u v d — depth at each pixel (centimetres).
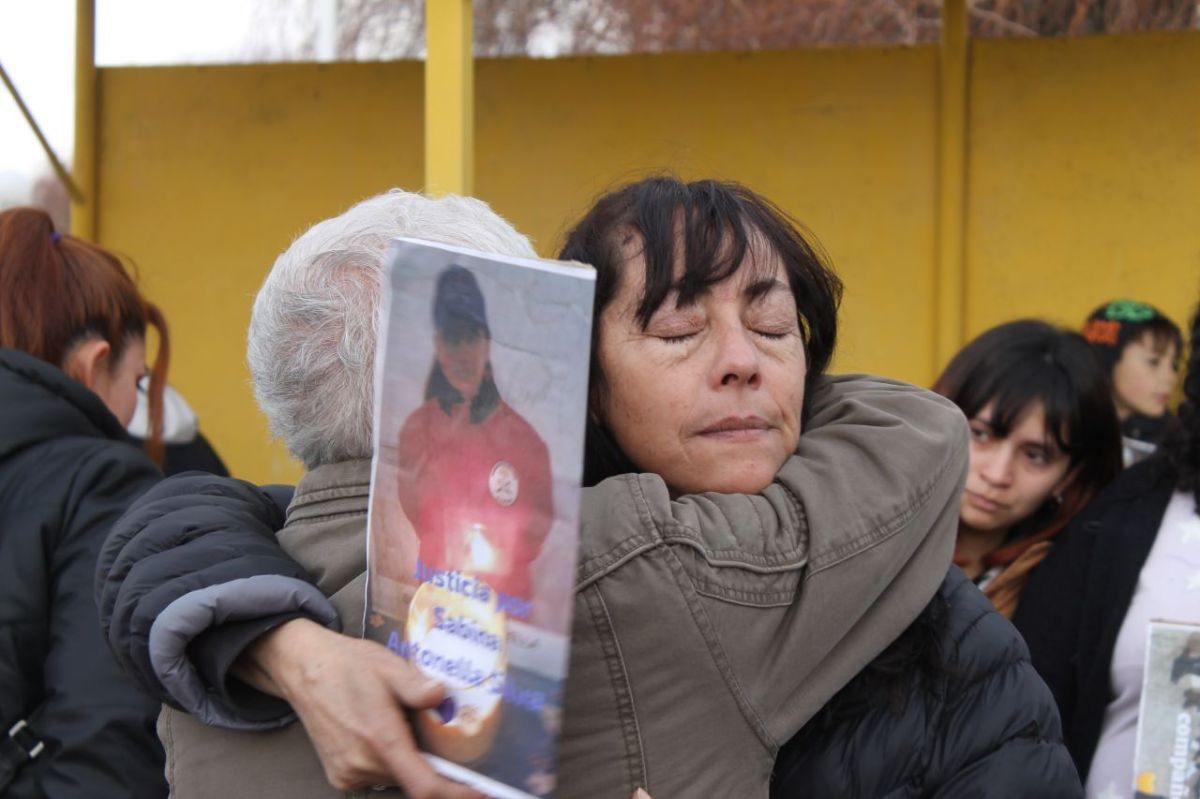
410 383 104
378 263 121
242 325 359
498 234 125
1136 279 334
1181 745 162
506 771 97
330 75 356
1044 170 337
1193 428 199
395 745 99
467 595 100
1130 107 333
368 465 120
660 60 345
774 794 118
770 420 121
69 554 168
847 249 342
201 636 109
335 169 356
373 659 102
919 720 117
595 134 346
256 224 358
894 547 115
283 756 113
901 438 120
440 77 255
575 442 95
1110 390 233
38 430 175
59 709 160
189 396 360
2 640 163
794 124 343
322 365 119
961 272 339
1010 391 228
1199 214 330
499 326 99
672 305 120
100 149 361
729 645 110
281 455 359
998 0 495
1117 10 475
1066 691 203
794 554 112
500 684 98
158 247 361
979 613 124
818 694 114
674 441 121
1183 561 194
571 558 95
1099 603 199
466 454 101
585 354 95
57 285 200
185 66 359
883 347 341
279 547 119
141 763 159
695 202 123
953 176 337
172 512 125
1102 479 233
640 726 109
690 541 109
